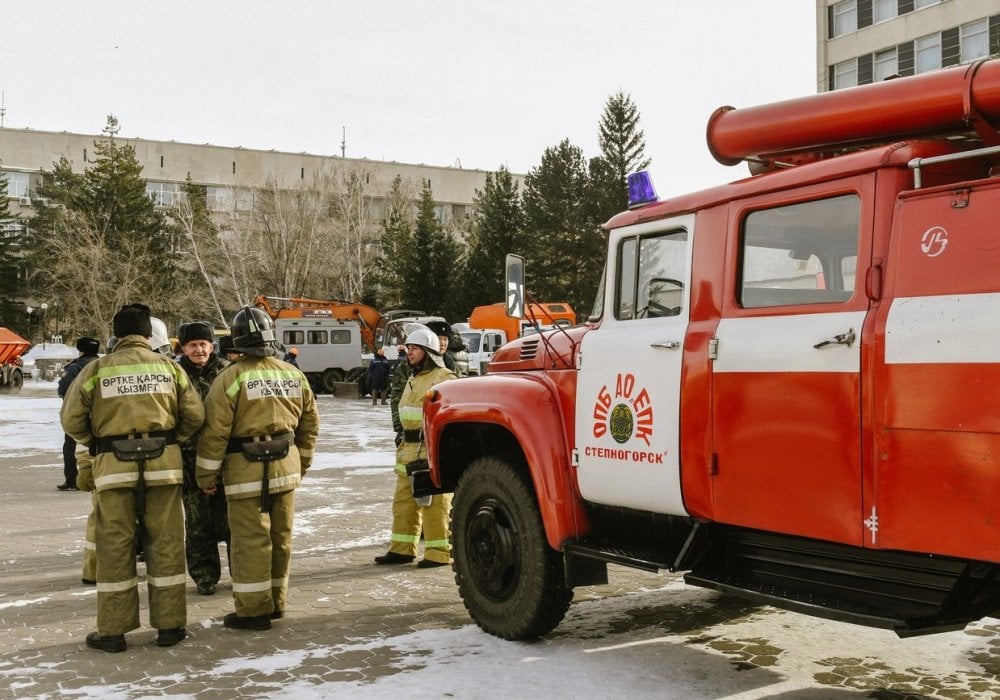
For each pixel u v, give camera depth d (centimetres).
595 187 5947
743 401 409
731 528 437
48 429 2167
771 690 440
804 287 404
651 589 650
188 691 453
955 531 331
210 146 8144
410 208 7294
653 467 453
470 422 576
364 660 497
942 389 335
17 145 7838
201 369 704
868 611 363
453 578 698
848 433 366
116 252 6009
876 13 4519
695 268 451
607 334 495
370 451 1625
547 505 499
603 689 443
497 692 441
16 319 6919
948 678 456
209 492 564
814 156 448
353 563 752
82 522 953
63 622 585
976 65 374
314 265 5562
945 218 346
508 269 495
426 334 748
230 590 678
